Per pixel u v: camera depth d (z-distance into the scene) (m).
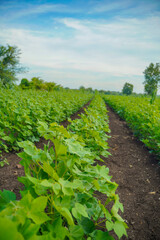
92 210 1.46
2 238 0.50
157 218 2.50
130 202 2.81
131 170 3.96
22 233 0.73
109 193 1.35
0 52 26.69
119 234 1.18
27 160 1.36
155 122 5.20
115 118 12.23
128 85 94.81
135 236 2.16
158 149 4.70
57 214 1.34
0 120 3.66
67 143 1.38
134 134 6.96
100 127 3.78
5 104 4.43
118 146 5.64
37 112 4.60
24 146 1.30
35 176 1.46
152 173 3.90
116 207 1.31
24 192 1.08
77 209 1.07
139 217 2.49
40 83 42.72
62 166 1.47
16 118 3.81
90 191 1.57
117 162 4.30
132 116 7.57
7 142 3.84
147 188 3.28
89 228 1.39
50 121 5.93
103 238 1.21
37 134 4.63
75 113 12.37
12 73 26.72
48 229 1.10
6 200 0.99
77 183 1.11
